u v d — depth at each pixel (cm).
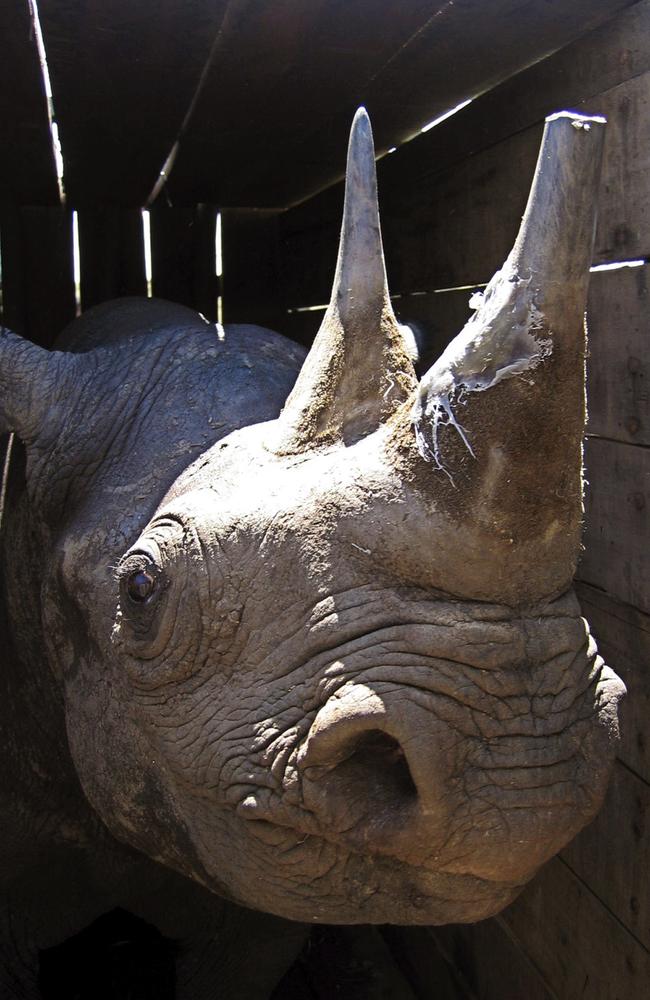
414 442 197
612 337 316
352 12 354
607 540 326
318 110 475
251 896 235
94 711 264
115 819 265
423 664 198
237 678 221
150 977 479
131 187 646
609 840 332
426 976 471
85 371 295
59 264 698
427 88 442
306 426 221
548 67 356
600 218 321
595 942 339
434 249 456
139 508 258
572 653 205
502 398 180
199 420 267
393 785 205
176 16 358
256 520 217
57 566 273
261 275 726
